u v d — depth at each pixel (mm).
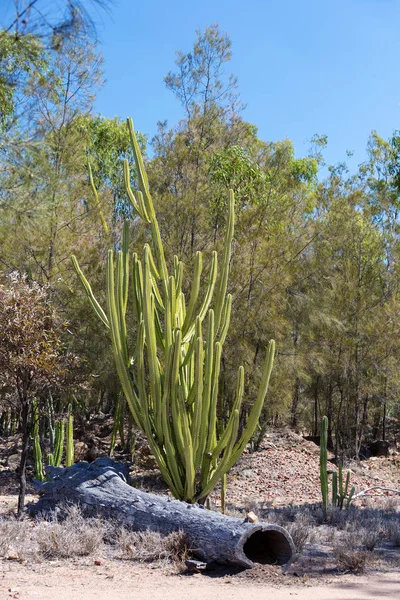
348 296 16344
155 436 8445
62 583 5074
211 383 8141
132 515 6789
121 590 4930
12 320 8180
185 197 14062
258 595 4902
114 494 7191
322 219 17688
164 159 14789
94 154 21859
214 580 5430
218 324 8562
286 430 19000
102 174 22344
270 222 14711
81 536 6301
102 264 13227
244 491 12125
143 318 8180
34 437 12453
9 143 5922
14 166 5910
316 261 16266
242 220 14188
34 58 4348
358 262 17125
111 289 8500
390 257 17688
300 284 16422
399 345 15859
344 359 16016
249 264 13430
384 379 16469
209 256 13484
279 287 13891
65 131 12508
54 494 7637
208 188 14594
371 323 16125
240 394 7965
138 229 14156
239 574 5641
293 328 15852
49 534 6379
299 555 6543
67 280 12797
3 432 18281
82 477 7594
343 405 18078
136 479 12961
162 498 6906
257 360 13984
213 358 8125
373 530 8148
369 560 6309
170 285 8305
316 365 15445
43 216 6125
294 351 14484
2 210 5930
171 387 8008
